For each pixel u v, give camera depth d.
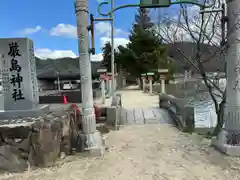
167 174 3.25
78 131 4.41
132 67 23.75
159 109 8.44
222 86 7.24
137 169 3.46
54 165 3.65
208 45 5.36
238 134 3.83
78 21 3.97
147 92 18.75
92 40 4.11
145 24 21.89
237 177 3.08
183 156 3.95
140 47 22.27
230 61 3.85
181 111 6.25
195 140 4.92
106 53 35.25
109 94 13.95
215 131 5.08
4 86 5.41
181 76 18.00
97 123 6.38
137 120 7.27
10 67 5.40
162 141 4.95
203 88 10.26
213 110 7.37
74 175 3.28
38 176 3.27
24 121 4.61
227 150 3.86
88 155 4.05
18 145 3.68
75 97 10.96
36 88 5.76
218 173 3.22
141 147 4.55
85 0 3.95
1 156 3.54
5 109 5.41
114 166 3.59
